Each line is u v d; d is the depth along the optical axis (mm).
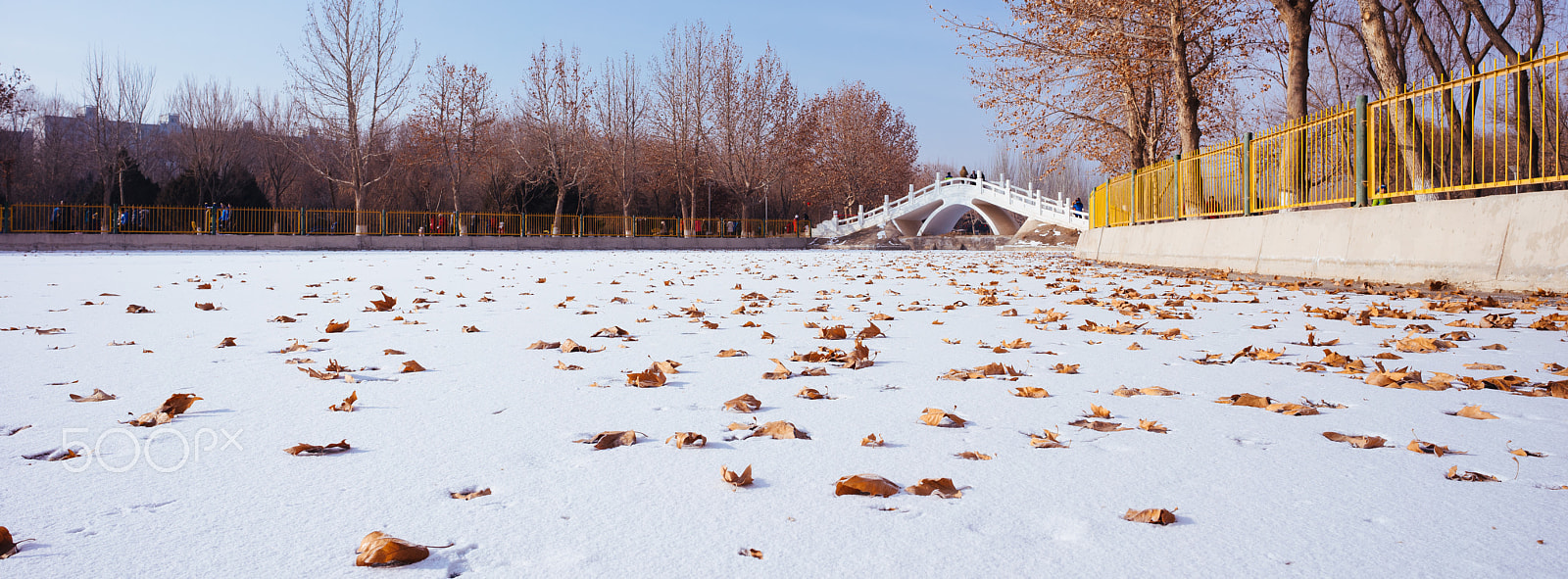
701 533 1789
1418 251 8602
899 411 2988
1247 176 12289
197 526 1828
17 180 44656
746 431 2689
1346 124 10039
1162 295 8414
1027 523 1842
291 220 34250
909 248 42875
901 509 1936
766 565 1614
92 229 33062
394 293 9141
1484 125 7797
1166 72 21938
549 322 6078
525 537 1768
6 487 2102
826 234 50781
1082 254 22328
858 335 5156
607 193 52875
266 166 54094
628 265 18047
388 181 53219
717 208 56281
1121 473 2211
